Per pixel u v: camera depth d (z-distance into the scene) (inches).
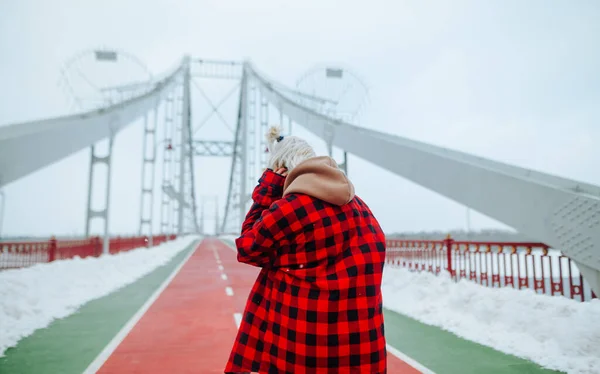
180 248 1133.1
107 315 251.0
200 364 157.4
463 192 254.5
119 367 153.4
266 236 57.4
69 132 435.2
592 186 190.7
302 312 55.9
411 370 151.2
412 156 331.0
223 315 253.1
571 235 179.9
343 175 60.7
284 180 66.6
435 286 268.2
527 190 204.1
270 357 58.9
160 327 220.2
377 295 59.1
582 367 145.6
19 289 243.8
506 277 233.1
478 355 168.6
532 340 176.2
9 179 315.3
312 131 746.8
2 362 158.6
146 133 1037.2
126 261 509.4
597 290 171.3
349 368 54.6
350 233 59.2
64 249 412.8
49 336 199.3
